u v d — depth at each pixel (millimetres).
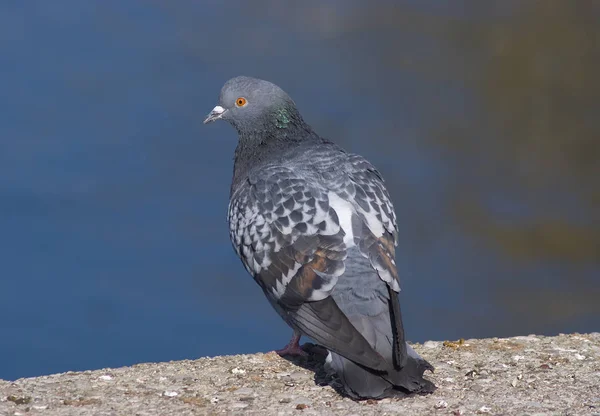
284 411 5289
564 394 5469
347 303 5387
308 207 5723
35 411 5312
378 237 5637
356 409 5289
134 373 5965
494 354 6203
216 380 5828
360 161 6258
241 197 6191
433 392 5516
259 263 5793
